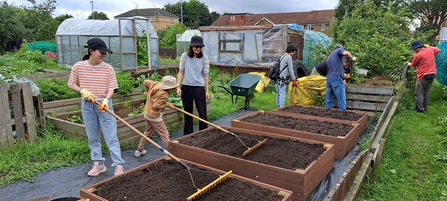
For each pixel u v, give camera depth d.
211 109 7.30
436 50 7.80
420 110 7.71
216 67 12.85
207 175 3.04
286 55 7.05
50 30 26.36
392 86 7.08
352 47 8.92
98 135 3.80
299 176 2.98
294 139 4.29
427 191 3.76
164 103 4.20
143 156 4.55
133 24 11.95
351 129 4.90
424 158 4.75
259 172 3.23
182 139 4.26
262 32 11.54
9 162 3.96
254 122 5.37
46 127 5.07
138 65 13.57
